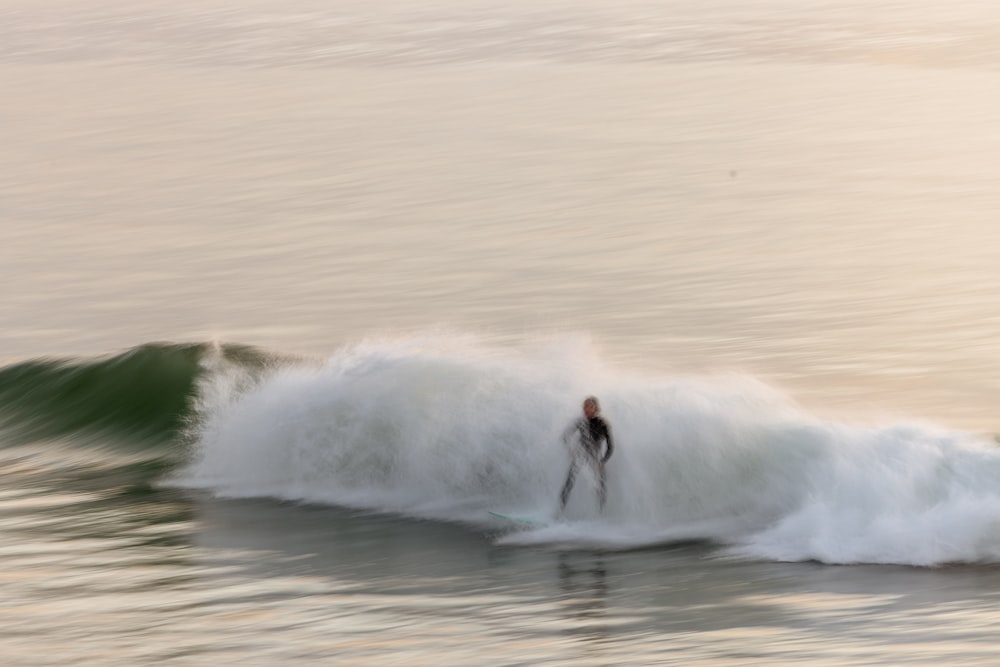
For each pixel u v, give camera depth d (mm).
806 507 65375
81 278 167875
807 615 53000
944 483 64125
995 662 47062
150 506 73938
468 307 147375
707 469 68688
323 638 51312
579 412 73062
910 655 48094
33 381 95875
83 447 88500
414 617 53906
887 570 58500
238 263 174250
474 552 64062
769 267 164250
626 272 163500
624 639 50719
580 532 67000
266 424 80500
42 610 55188
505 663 48219
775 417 70500
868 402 103125
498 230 195125
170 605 55656
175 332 139250
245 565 62250
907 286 150375
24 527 69812
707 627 51969
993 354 117250
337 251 181000
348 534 67688
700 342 126500
